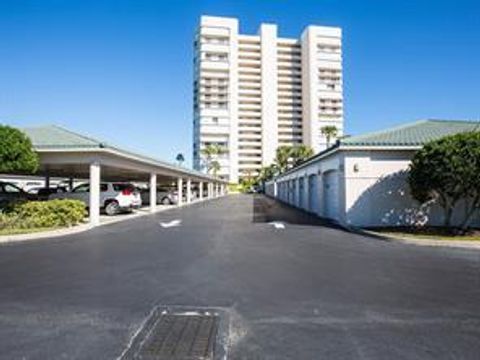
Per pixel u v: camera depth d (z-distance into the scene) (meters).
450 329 5.77
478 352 5.01
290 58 150.12
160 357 4.84
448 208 16.89
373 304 6.91
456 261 10.87
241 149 145.50
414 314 6.40
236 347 5.12
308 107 145.62
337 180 20.81
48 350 5.03
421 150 16.05
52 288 7.89
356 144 18.41
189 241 14.38
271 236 15.80
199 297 7.28
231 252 12.04
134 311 6.50
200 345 5.19
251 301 7.05
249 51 147.50
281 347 5.13
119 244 13.66
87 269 9.62
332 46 145.75
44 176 35.94
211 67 140.75
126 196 27.30
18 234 15.16
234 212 29.52
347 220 18.52
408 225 18.50
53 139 20.70
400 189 18.64
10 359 4.78
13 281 8.45
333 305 6.84
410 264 10.40
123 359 4.79
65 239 14.98
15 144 16.42
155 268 9.73
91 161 20.27
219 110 140.75
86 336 5.47
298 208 34.62
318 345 5.20
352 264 10.34
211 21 140.88
